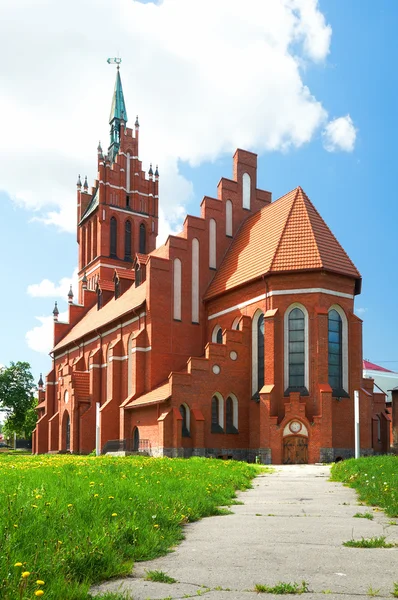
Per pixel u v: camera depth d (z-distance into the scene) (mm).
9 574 6223
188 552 8812
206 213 49812
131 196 78000
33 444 70375
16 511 9008
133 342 49062
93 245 76875
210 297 47531
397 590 6555
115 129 81438
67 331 72812
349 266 42156
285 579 7203
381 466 22078
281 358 40312
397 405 63031
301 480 22359
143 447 43594
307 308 40438
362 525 11180
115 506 10383
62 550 7309
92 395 54750
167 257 47938
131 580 7230
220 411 41906
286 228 43438
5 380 89812
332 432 38812
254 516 12539
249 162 53156
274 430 38688
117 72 83750
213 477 19047
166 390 41531
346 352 40938
